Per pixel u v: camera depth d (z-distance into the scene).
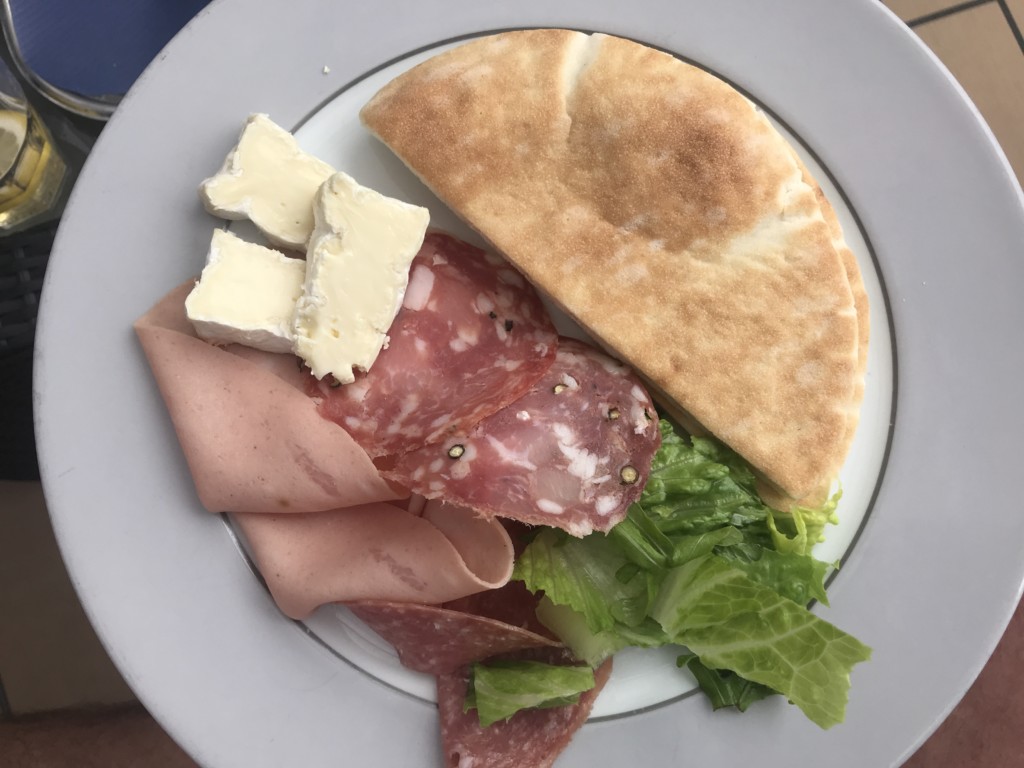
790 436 0.22
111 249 0.22
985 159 0.22
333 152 0.23
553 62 0.22
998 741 0.31
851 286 0.23
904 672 0.22
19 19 0.25
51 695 0.29
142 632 0.22
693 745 0.23
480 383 0.22
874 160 0.23
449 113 0.22
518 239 0.22
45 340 0.21
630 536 0.22
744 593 0.21
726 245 0.22
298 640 0.22
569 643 0.22
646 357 0.22
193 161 0.22
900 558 0.23
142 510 0.22
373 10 0.22
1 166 0.24
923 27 0.28
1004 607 0.22
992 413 0.23
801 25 0.23
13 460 0.27
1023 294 0.22
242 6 0.22
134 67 0.25
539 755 0.22
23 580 0.29
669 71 0.22
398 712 0.23
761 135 0.22
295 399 0.21
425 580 0.21
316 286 0.20
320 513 0.22
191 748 0.22
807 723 0.22
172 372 0.21
